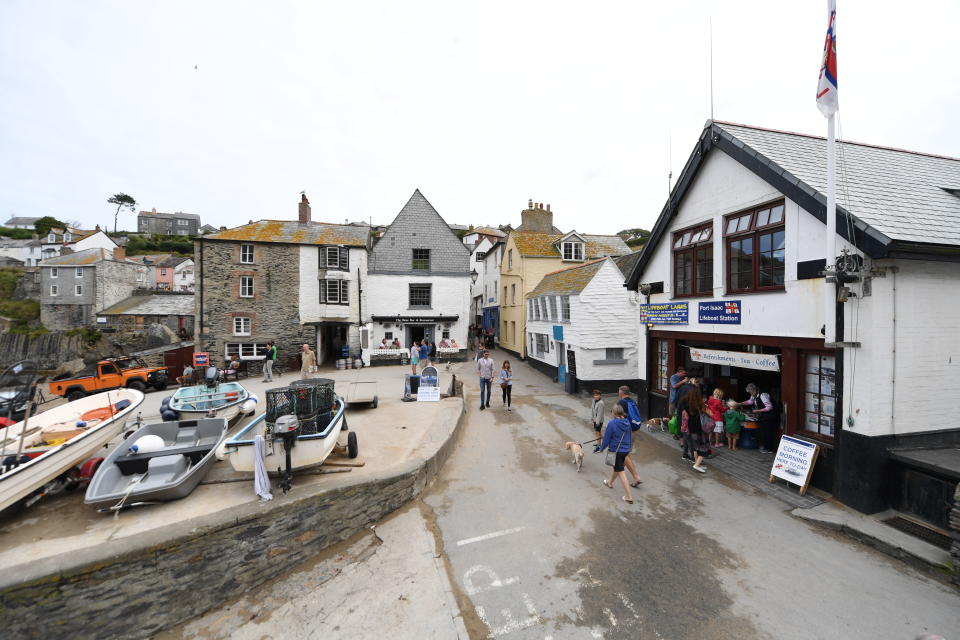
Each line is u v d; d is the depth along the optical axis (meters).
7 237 67.38
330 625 4.68
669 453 9.25
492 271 33.53
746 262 8.59
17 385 5.99
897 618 4.26
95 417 8.04
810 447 6.99
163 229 89.75
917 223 6.36
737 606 4.51
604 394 15.86
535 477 8.11
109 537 5.17
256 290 22.50
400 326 25.28
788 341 7.49
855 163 8.41
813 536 5.84
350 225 27.03
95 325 35.25
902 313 6.26
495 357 26.44
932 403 6.46
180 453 6.73
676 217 10.62
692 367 11.10
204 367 18.67
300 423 7.12
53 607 4.43
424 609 4.74
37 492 6.22
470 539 6.05
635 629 4.25
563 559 5.48
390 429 10.14
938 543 5.29
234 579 5.36
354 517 6.47
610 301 15.95
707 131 9.20
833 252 6.20
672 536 5.91
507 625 4.42
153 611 4.87
